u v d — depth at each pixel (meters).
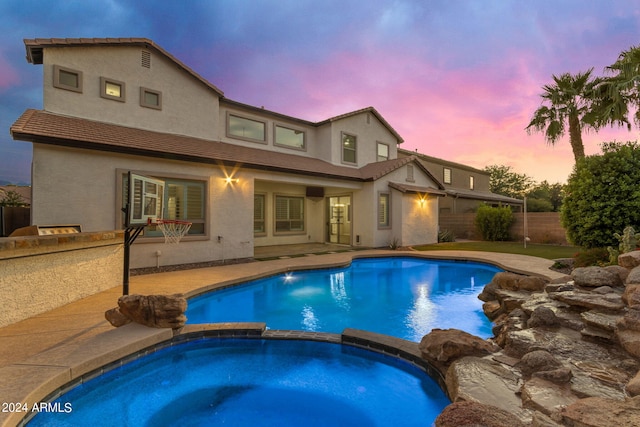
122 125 10.88
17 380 3.14
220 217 11.22
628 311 3.46
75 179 8.50
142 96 11.35
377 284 9.94
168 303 4.77
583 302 4.17
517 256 12.32
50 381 3.17
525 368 3.23
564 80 13.95
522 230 18.42
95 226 8.76
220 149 12.12
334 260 11.83
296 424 3.40
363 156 19.00
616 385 2.79
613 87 11.82
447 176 27.78
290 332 5.12
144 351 4.29
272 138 15.80
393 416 3.55
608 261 7.72
